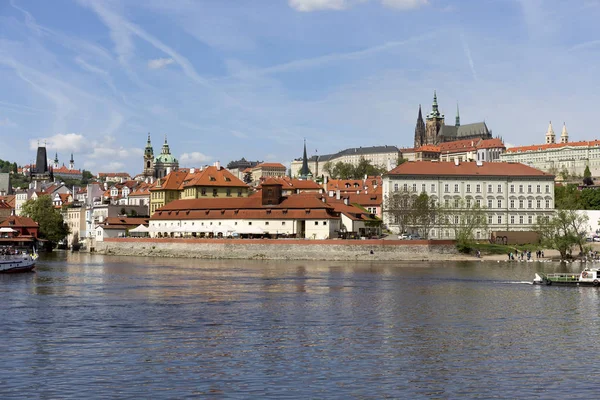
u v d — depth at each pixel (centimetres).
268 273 17038
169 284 14150
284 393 5900
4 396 5775
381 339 8119
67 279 15312
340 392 5950
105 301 11312
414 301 11438
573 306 10994
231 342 7888
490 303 11275
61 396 5784
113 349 7475
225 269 18475
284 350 7475
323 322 9269
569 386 6191
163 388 6016
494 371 6681
